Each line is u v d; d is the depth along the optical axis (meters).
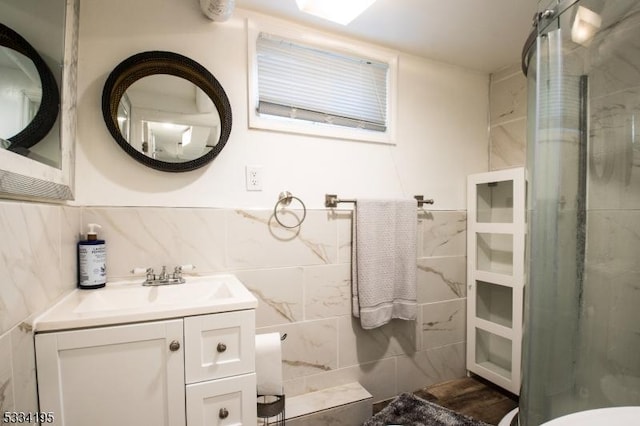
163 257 1.29
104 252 1.15
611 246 1.03
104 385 0.82
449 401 1.73
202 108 1.34
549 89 1.10
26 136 0.76
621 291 1.01
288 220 1.52
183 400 0.89
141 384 0.86
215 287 1.23
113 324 0.83
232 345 0.95
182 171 1.32
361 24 1.54
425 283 1.88
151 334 0.86
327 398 1.51
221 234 1.39
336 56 1.66
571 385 1.07
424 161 1.88
